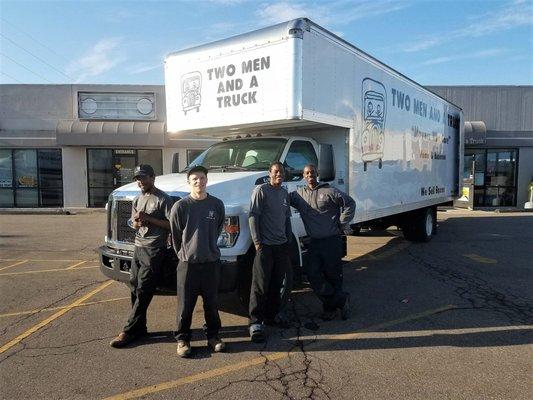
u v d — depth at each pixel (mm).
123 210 5336
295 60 5520
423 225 11023
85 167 20234
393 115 8391
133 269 4730
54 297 6391
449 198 12469
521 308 5840
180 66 6902
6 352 4449
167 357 4344
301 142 6570
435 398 3559
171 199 4641
